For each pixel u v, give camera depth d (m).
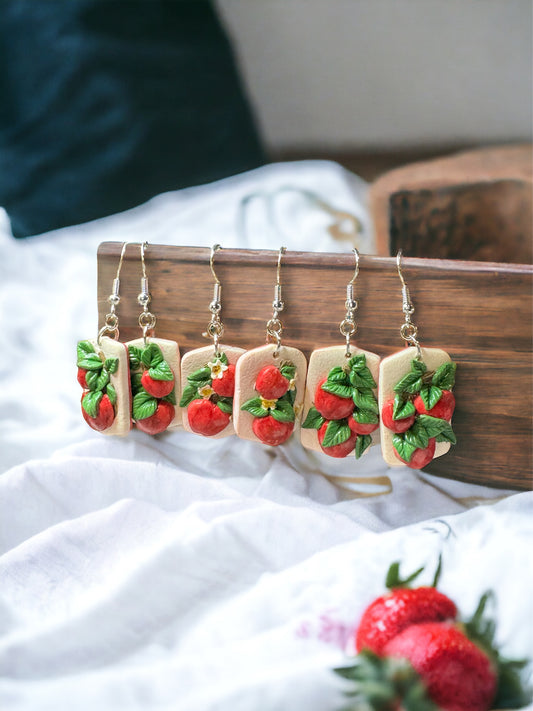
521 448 0.23
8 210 0.40
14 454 0.25
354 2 0.45
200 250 0.23
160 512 0.22
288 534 0.21
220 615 0.20
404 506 0.23
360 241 0.34
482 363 0.22
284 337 0.23
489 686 0.18
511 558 0.20
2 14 0.42
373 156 0.49
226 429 0.23
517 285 0.22
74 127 0.41
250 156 0.47
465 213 0.29
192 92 0.44
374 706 0.17
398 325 0.23
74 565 0.21
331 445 0.22
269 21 0.46
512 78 0.45
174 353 0.23
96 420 0.23
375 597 0.19
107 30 0.42
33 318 0.32
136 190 0.42
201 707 0.17
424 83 0.46
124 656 0.19
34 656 0.18
